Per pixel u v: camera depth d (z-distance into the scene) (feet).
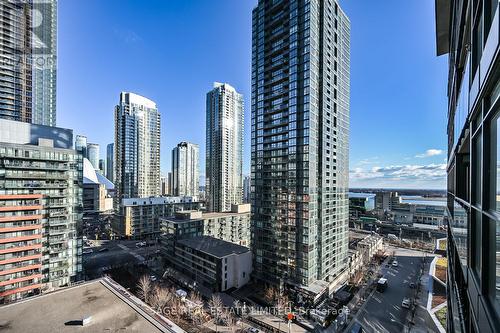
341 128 231.71
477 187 30.81
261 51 231.09
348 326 160.45
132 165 509.35
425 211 507.71
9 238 186.39
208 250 233.35
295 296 190.60
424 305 185.88
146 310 79.87
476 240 30.78
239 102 563.89
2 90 330.13
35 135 211.00
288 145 203.82
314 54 194.70
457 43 52.54
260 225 222.48
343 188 233.55
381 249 340.39
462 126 42.96
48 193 207.31
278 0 217.15
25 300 85.10
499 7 19.26
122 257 304.91
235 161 550.77
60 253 212.23
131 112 512.22
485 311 22.97
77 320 73.77
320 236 199.21
